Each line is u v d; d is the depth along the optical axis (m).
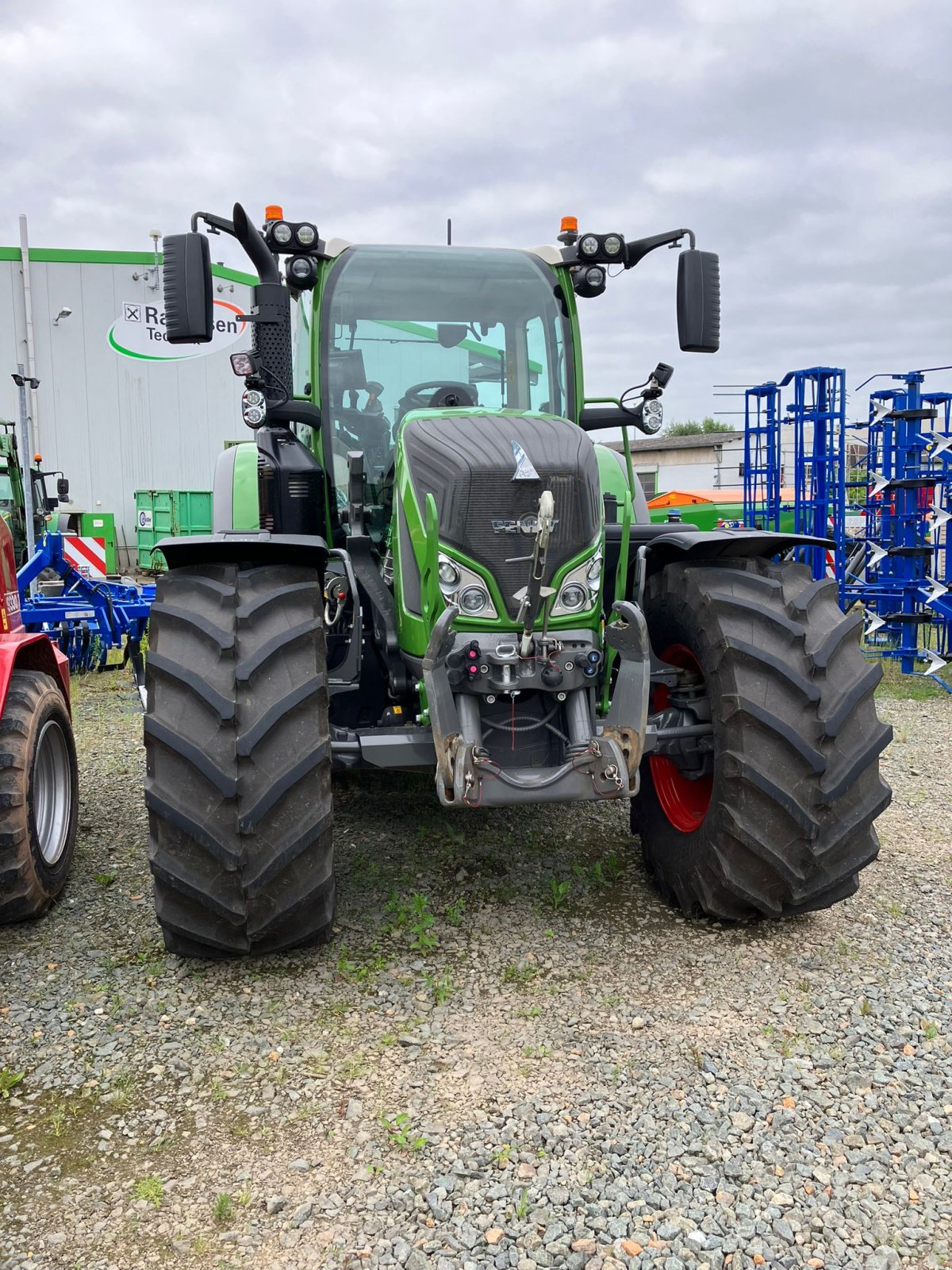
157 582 3.08
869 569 9.41
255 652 2.83
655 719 3.44
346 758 2.99
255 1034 2.66
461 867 3.86
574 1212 1.99
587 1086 2.41
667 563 3.62
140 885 3.75
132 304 18.77
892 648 9.10
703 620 3.19
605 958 3.08
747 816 3.01
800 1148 2.19
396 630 3.34
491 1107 2.33
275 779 2.74
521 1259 1.87
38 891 3.35
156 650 2.91
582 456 3.13
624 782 2.88
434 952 3.12
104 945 3.22
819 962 3.05
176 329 3.36
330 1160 2.16
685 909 3.39
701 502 16.69
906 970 3.01
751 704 2.98
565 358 4.11
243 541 2.95
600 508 3.21
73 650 8.52
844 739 3.03
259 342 3.79
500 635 3.01
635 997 2.84
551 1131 2.23
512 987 2.90
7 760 3.22
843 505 8.96
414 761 3.02
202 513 18.22
